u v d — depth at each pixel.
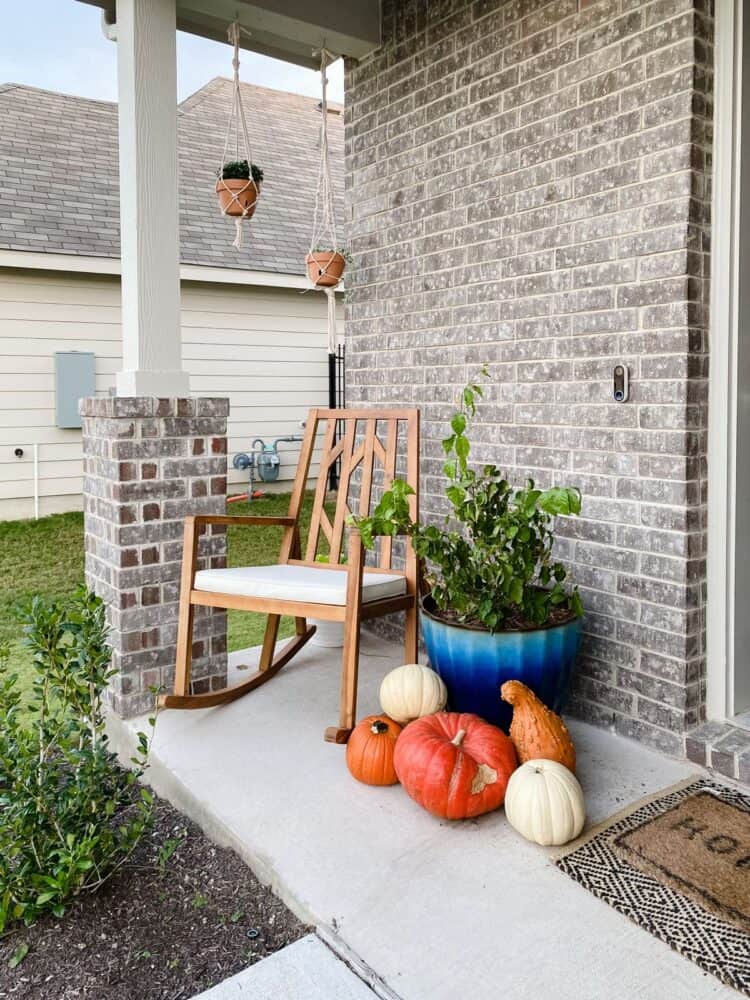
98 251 6.59
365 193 3.35
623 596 2.35
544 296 2.55
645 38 2.19
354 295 3.46
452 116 2.87
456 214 2.89
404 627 3.31
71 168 7.46
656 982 1.39
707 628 2.24
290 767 2.20
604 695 2.42
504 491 2.34
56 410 6.67
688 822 1.87
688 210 2.11
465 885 1.66
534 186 2.56
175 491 2.62
